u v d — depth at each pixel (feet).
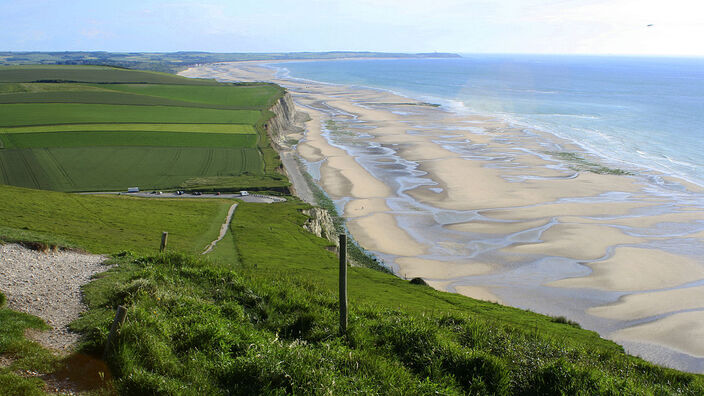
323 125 514.27
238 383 37.65
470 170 301.22
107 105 496.64
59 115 438.81
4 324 42.98
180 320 47.70
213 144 377.50
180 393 34.86
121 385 35.37
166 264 74.95
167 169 317.83
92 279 63.93
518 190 257.14
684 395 49.37
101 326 43.65
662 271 161.99
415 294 109.81
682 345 118.11
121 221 175.52
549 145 373.20
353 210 239.09
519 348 53.06
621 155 336.49
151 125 424.05
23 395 32.94
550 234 196.65
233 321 51.26
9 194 194.80
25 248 84.74
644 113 541.34
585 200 238.89
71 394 34.35
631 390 43.96
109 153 343.46
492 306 107.65
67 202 196.65
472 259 175.94
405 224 214.90
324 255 157.48
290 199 257.55
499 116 537.65
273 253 149.38
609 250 180.24
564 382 43.93
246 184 282.36
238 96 609.01
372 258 179.42
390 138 423.23
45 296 55.11
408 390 39.14
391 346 49.16
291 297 61.46
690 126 453.58
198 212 213.25
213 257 129.59
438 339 50.06
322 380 37.93
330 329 51.19
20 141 356.18
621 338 121.39
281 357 40.65
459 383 43.27
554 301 142.82
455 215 223.51
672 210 223.10
